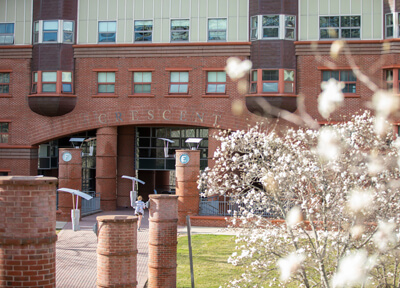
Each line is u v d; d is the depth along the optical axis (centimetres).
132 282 1703
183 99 4100
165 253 2155
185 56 4094
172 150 4572
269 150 2212
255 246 1928
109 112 4172
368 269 1044
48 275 915
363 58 3875
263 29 3956
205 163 4484
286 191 1931
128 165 4588
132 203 3847
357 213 1105
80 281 2353
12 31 4269
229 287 1958
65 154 3716
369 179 1778
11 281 901
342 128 2033
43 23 4194
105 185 4191
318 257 1591
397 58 3791
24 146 4259
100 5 4197
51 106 4150
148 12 4156
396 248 1459
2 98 4275
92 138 4266
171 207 2169
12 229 905
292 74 3941
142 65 4141
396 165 1592
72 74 4197
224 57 4047
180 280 2395
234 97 4028
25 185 906
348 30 3928
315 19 3956
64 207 3722
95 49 4175
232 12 4059
